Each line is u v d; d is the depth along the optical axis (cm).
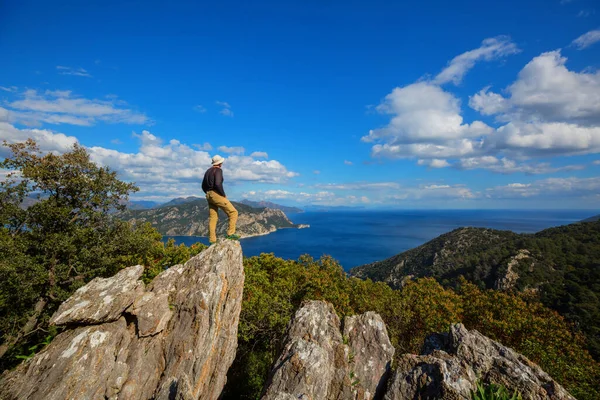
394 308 2419
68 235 2242
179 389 752
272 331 2120
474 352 1001
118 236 2433
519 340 2225
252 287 2188
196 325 1048
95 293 1022
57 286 2125
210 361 1084
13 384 802
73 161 2358
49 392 777
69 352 862
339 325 1218
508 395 837
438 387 834
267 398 801
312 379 838
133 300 1043
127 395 867
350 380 959
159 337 1041
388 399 872
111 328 976
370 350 1086
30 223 2195
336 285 2683
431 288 2750
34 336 2070
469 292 3025
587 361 2180
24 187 2227
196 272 1212
